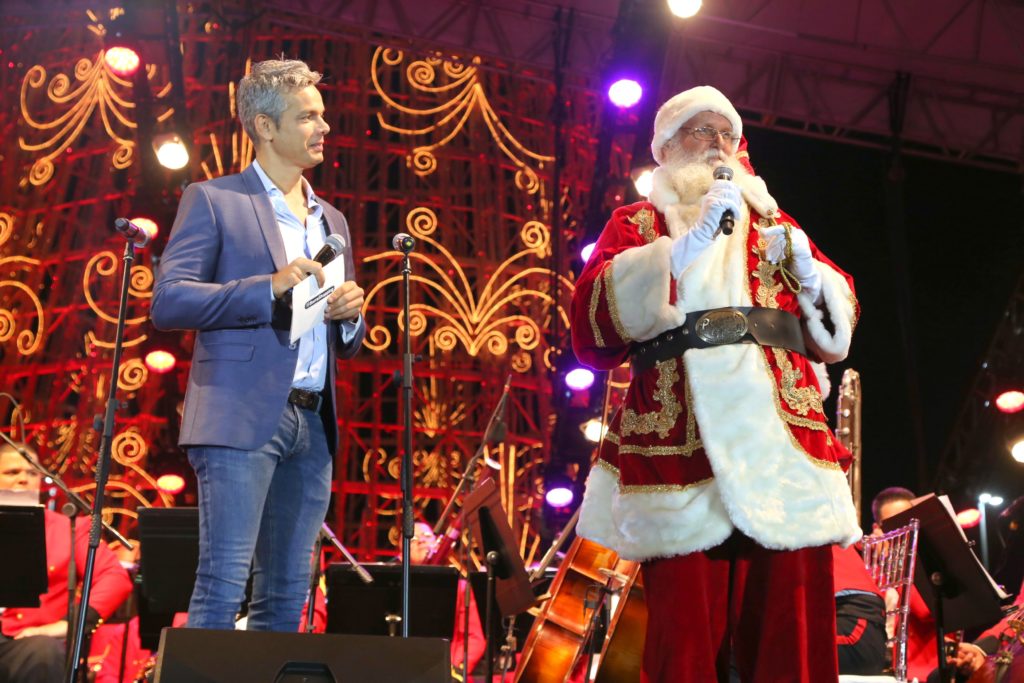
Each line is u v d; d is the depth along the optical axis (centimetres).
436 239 1984
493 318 1895
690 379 255
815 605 253
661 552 248
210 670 239
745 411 251
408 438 334
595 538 272
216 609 278
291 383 295
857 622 434
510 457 1750
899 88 953
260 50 1842
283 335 296
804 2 895
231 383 290
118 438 1538
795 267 268
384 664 248
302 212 324
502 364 1894
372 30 939
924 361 1052
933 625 496
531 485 1714
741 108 960
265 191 315
